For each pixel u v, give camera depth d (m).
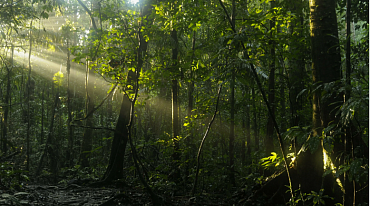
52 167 12.11
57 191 7.90
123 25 6.85
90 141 12.65
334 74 4.04
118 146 8.96
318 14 4.21
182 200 6.57
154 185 6.75
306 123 7.55
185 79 7.28
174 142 8.05
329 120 3.82
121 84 6.98
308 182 4.51
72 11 15.38
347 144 2.90
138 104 8.50
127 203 6.34
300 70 7.23
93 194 7.39
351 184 3.08
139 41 6.55
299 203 4.65
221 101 9.32
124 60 6.93
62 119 15.38
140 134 15.12
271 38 4.78
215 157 8.96
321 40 4.14
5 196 5.30
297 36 6.81
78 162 11.87
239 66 4.39
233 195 6.74
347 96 2.79
